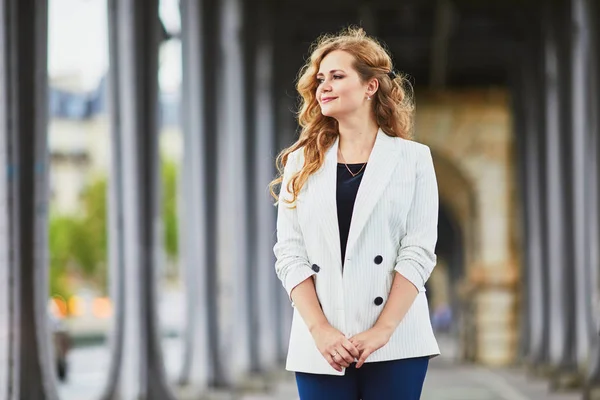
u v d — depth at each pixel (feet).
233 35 99.60
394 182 16.01
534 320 128.06
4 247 44.34
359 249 15.81
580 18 93.30
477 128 146.51
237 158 100.48
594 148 70.85
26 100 44.60
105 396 62.95
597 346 60.59
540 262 120.78
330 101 16.14
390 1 112.68
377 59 16.33
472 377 112.37
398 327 15.84
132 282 63.62
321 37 17.43
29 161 44.70
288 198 16.16
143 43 64.28
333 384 15.85
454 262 225.35
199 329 78.02
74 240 261.44
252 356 98.89
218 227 78.89
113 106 64.34
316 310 15.74
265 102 113.80
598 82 69.67
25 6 44.45
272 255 115.55
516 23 124.88
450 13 114.11
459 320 157.69
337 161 16.20
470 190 147.13
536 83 123.13
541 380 105.91
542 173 120.67
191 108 79.15
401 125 16.53
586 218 85.20
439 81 143.43
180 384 77.36
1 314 44.29
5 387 44.09
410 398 15.90
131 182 64.03
